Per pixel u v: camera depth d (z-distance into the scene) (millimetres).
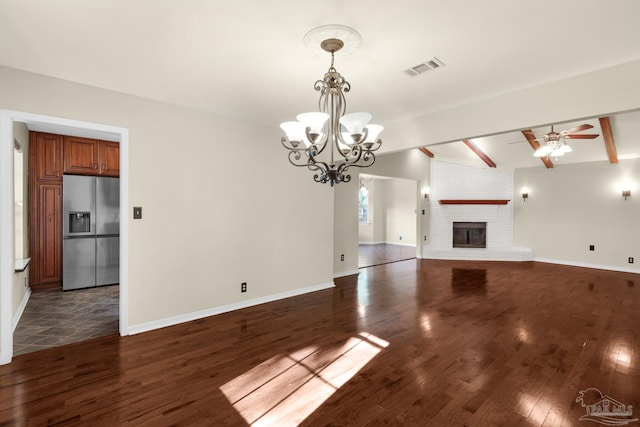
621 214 6762
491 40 2143
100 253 5266
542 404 2170
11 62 2545
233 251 4055
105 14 1870
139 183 3318
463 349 3004
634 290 5184
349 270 6422
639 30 2006
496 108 3150
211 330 3424
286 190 4602
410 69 2578
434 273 6520
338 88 2217
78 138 5141
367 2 1741
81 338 3229
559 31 2027
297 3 1755
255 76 2754
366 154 2295
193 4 1766
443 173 8695
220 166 3906
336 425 1960
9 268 2709
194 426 1948
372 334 3354
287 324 3623
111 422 1978
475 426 1953
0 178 2641
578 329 3500
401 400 2213
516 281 5812
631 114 4844
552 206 7719
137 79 2850
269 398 2234
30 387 2350
